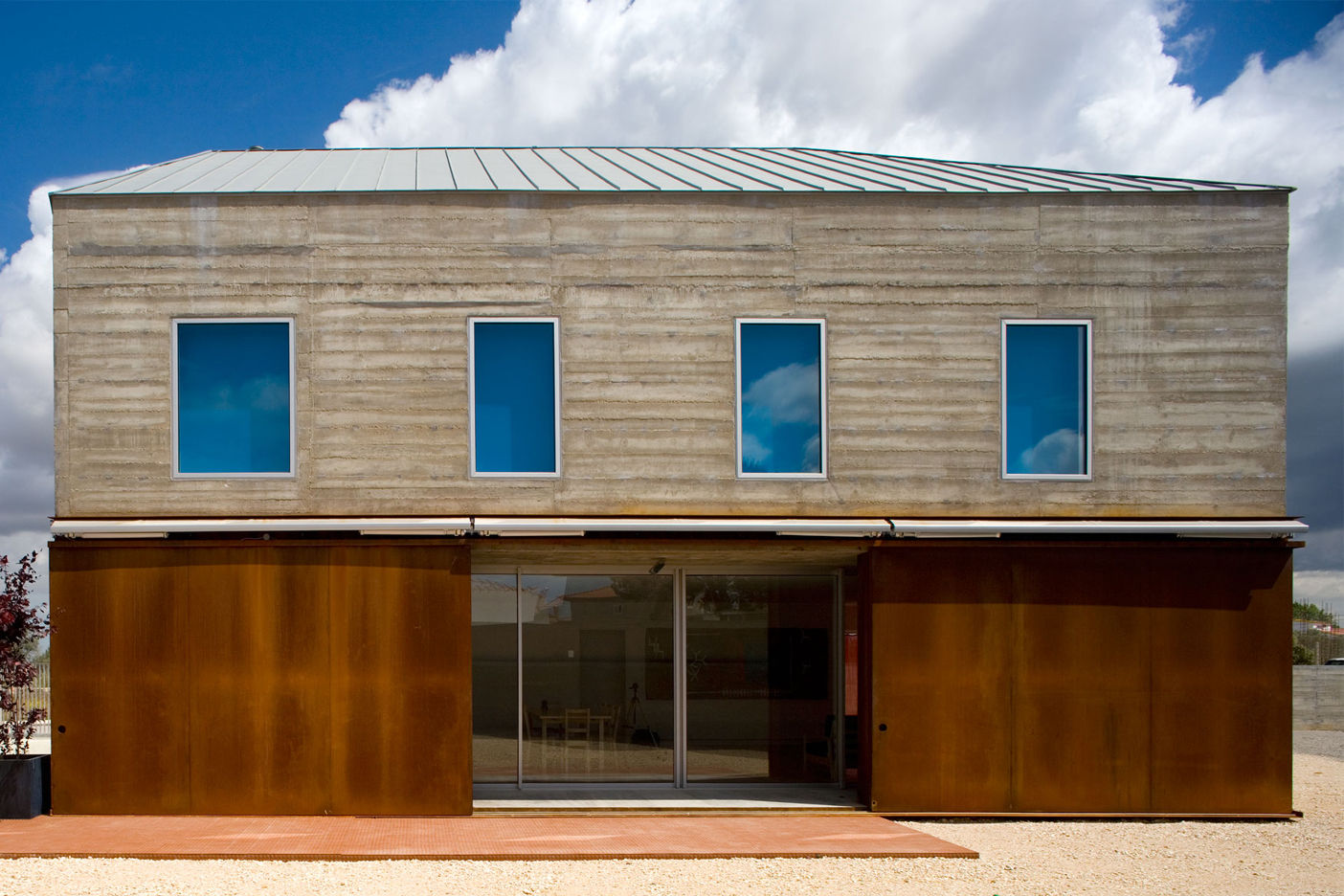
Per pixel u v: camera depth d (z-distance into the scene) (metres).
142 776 10.91
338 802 10.98
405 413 11.55
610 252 11.80
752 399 11.88
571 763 12.59
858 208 11.99
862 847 9.79
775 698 12.98
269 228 11.59
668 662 12.87
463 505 11.52
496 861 9.31
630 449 11.70
